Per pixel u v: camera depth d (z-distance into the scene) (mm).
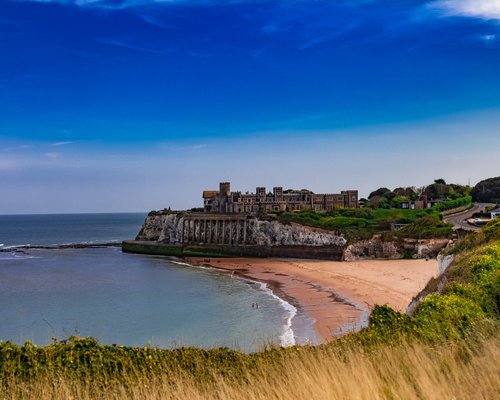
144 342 39344
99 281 79750
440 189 168375
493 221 44969
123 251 142625
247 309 52938
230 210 152500
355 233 107688
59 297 63688
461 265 29234
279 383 11617
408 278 69750
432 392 10359
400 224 116875
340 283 69875
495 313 19188
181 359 15398
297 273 85438
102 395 12977
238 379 13266
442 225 102375
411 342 14828
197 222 141875
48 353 14477
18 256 130375
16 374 13672
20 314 52094
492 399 10219
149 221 161750
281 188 152500
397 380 11219
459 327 16484
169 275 87875
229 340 39312
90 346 15281
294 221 122125
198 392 12062
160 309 54125
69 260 119375
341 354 14258
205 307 54906
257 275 85438
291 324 44594
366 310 49938
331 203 152375
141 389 12719
